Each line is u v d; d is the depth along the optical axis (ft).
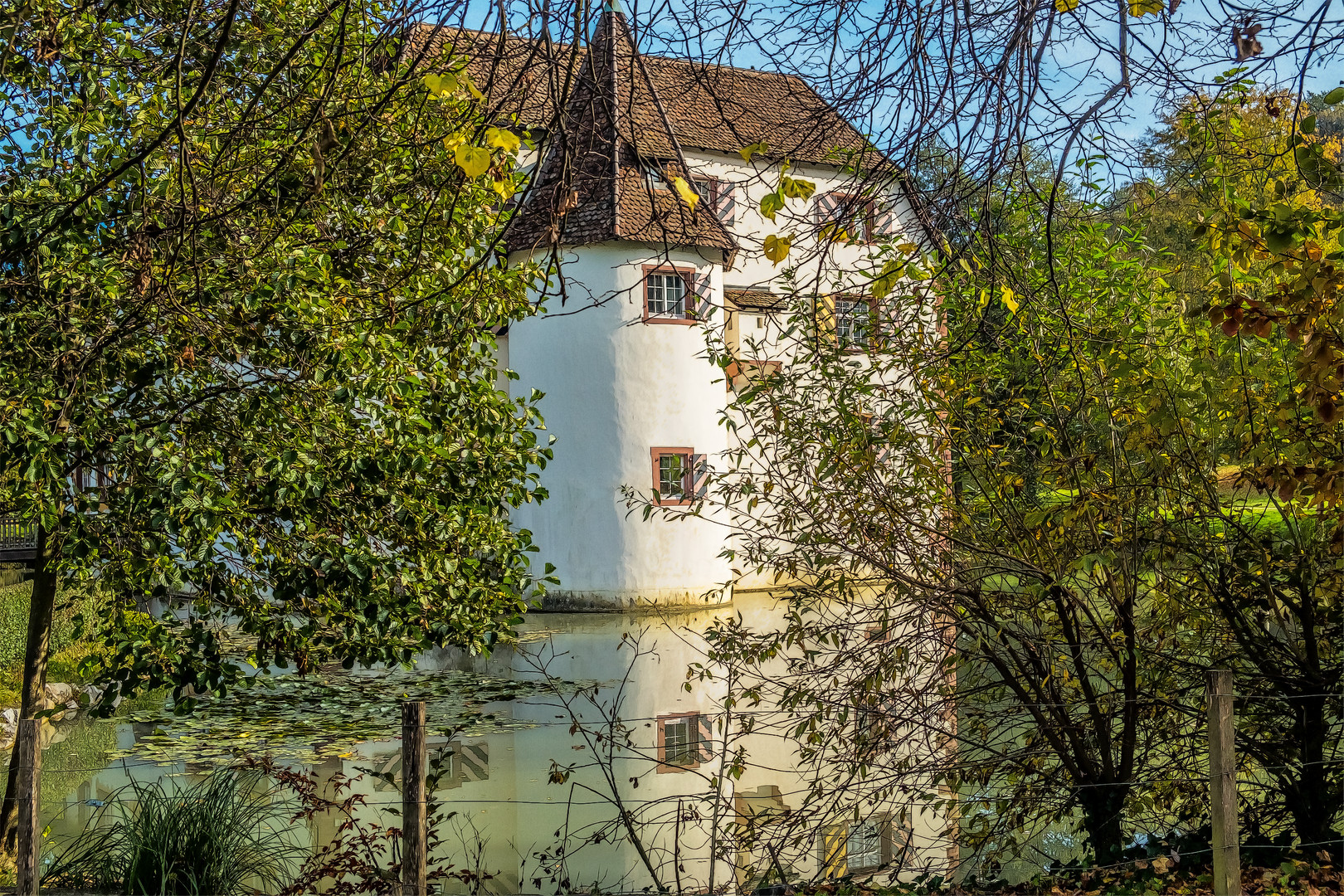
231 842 20.12
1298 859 17.89
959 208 11.32
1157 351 19.25
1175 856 18.48
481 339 25.96
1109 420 19.44
